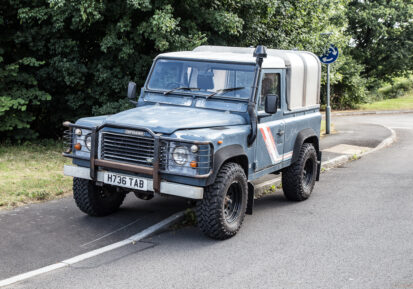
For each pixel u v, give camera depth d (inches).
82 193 268.8
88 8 438.0
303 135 322.3
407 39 1680.6
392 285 194.1
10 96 487.2
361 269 210.5
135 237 245.9
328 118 738.2
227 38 555.5
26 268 202.2
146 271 202.7
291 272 205.5
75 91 547.2
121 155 242.8
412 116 1246.3
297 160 324.2
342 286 191.9
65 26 503.8
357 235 259.3
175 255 223.0
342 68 1482.5
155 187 230.7
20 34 491.5
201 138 226.1
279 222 282.2
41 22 503.5
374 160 525.3
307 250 233.9
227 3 534.0
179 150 228.5
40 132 583.5
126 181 241.6
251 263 215.0
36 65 489.1
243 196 254.7
